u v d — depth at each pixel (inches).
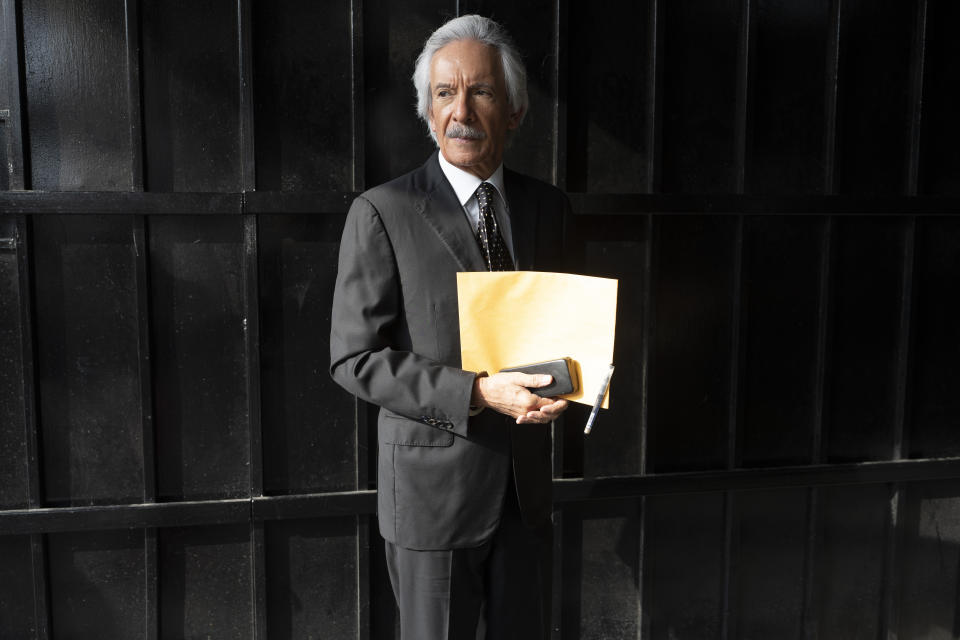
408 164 76.1
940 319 87.4
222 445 76.4
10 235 70.9
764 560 87.9
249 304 74.1
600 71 77.9
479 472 57.9
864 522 89.4
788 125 81.6
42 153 70.5
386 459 60.0
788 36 80.3
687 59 79.1
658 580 86.2
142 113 70.9
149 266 73.0
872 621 91.0
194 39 71.3
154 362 74.3
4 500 73.8
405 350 58.9
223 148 73.0
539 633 64.2
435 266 57.4
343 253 58.7
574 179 79.1
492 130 57.2
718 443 85.0
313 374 76.9
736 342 82.7
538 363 52.1
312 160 74.4
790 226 83.1
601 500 83.7
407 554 59.2
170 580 77.4
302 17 72.5
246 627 79.4
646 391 81.7
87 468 74.6
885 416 88.0
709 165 81.0
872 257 85.3
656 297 80.9
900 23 81.7
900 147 84.0
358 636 80.4
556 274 52.5
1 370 72.3
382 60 74.2
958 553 91.7
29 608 75.6
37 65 69.5
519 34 75.7
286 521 78.2
